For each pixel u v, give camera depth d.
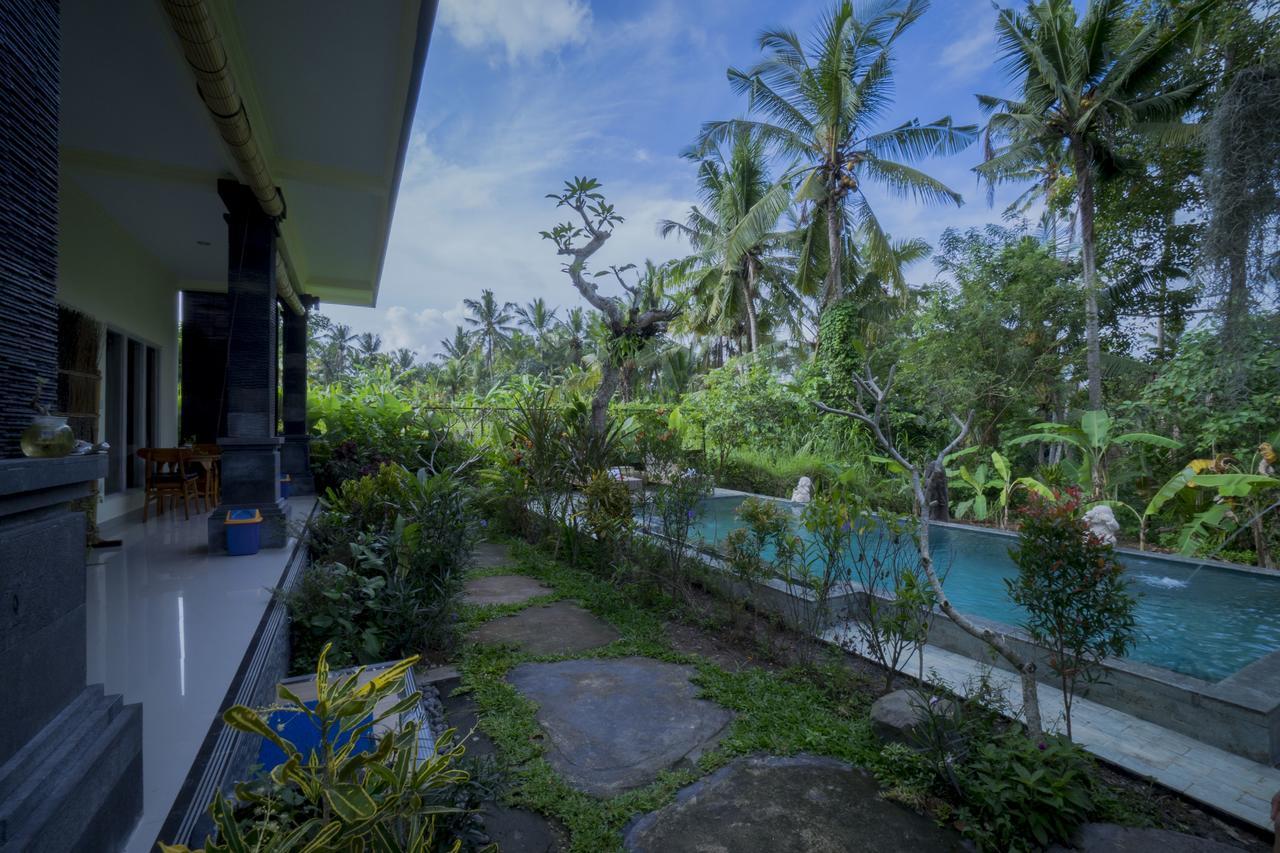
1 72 1.28
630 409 13.03
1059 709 3.35
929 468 3.03
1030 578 2.80
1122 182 12.48
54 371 1.50
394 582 3.83
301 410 8.94
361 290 9.70
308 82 4.14
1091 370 10.55
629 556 5.41
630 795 2.44
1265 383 7.32
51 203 1.50
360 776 1.33
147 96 3.98
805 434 13.03
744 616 4.63
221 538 4.91
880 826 2.31
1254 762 2.83
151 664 2.79
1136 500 9.50
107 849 1.45
